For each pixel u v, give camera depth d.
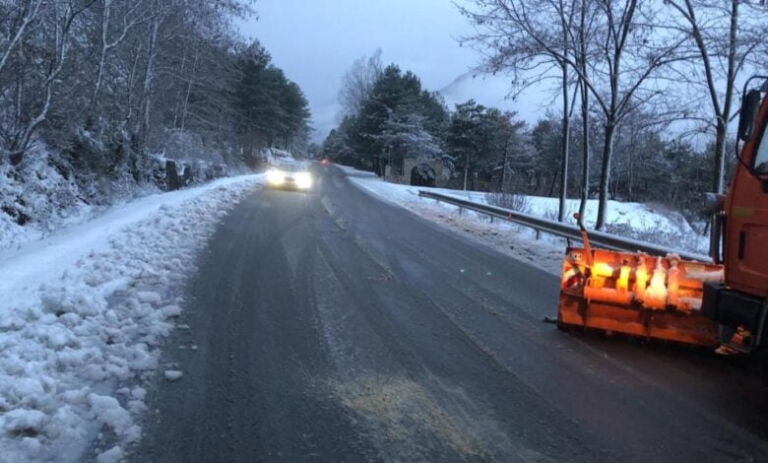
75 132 18.31
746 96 5.29
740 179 5.62
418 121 62.75
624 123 20.94
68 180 17.62
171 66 30.66
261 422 4.62
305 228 14.95
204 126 44.12
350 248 12.42
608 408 5.15
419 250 12.83
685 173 55.28
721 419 5.04
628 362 6.36
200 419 4.61
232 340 6.36
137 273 8.59
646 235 18.94
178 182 27.30
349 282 9.30
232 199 20.53
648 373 6.06
